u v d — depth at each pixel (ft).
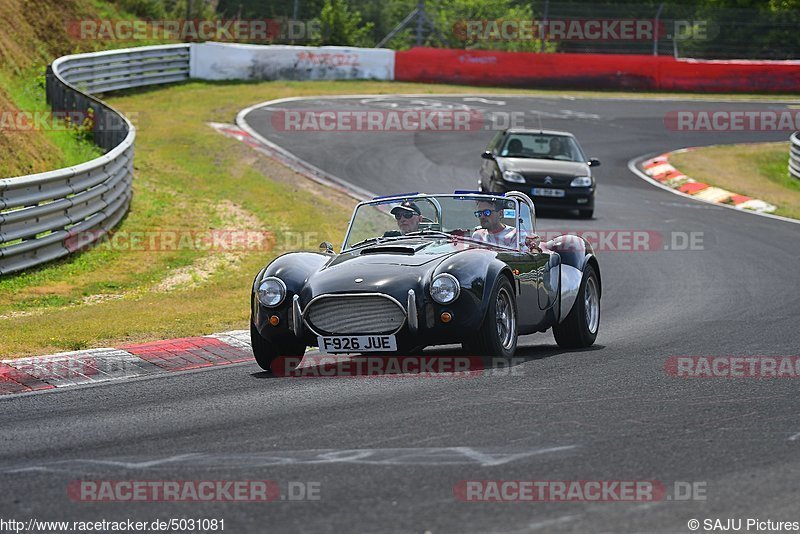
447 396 82.69
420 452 64.95
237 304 143.84
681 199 287.69
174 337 120.98
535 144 256.93
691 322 137.28
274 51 436.76
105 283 161.58
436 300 91.76
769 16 539.70
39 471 63.16
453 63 474.90
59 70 330.75
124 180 210.79
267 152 301.43
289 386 90.43
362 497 55.57
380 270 94.79
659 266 194.29
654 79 494.59
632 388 86.79
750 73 501.56
